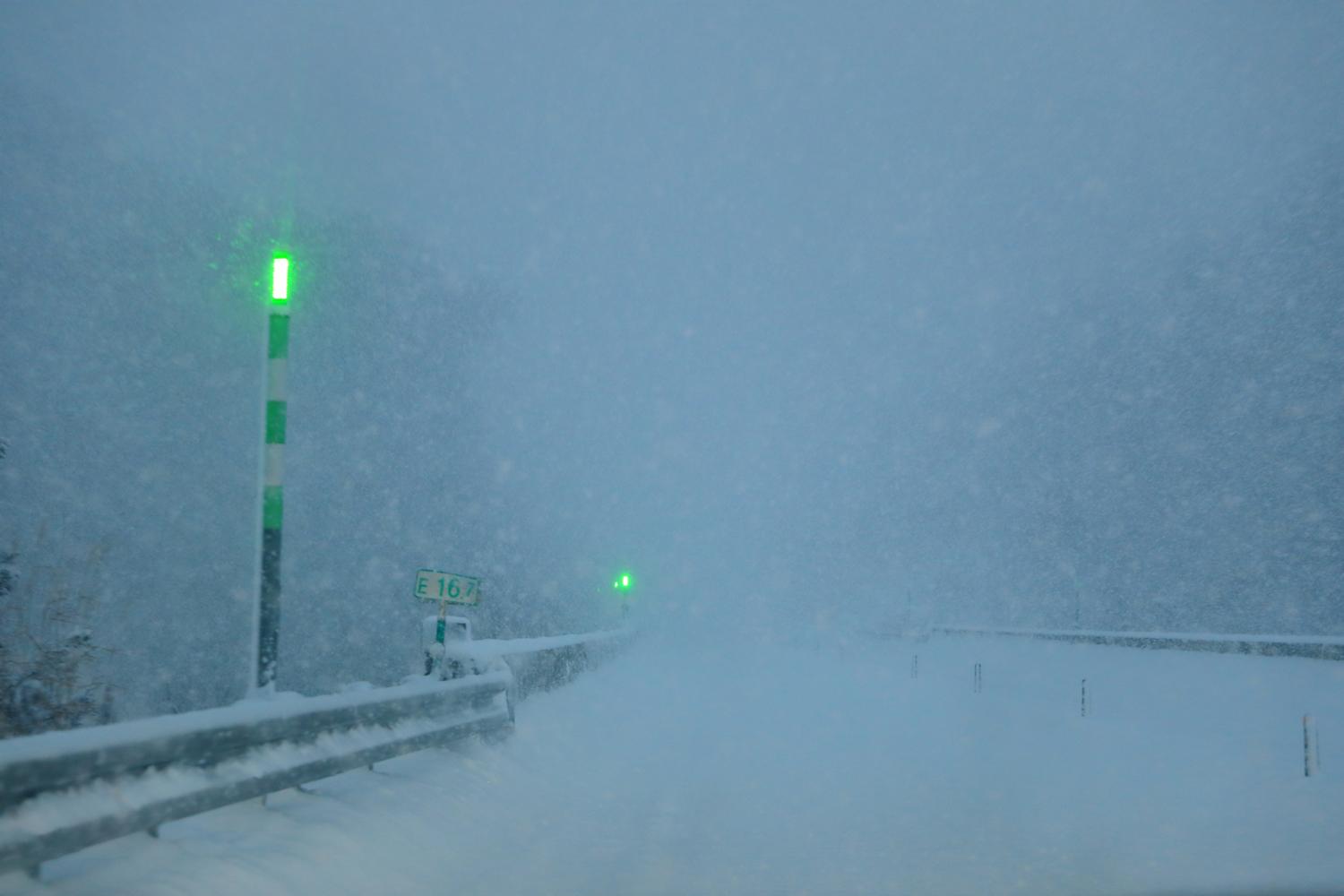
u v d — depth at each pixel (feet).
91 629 42.83
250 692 35.81
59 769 19.10
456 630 49.14
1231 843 31.50
